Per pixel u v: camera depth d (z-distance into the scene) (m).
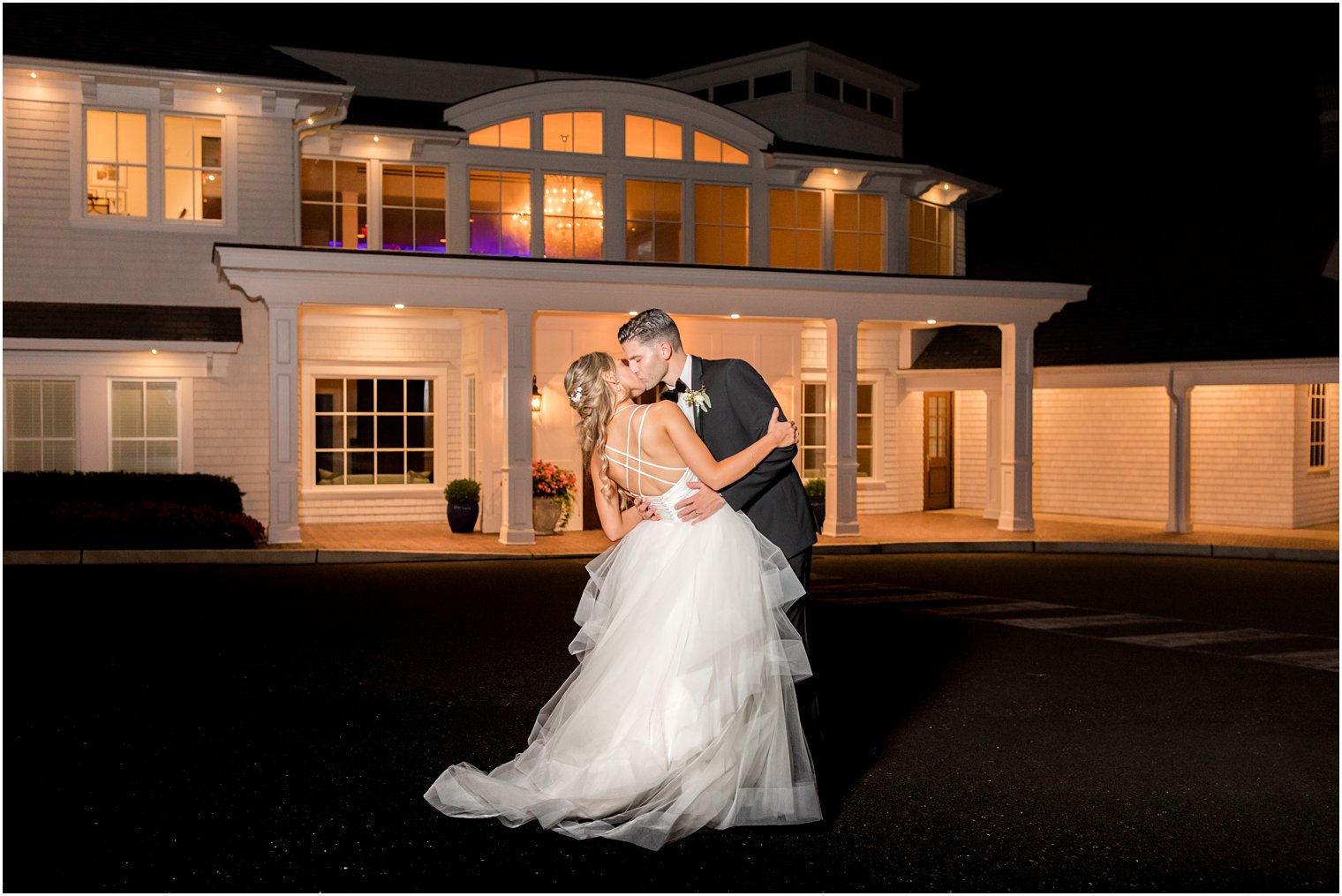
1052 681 7.62
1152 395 19.75
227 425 16.44
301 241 17.44
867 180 20.38
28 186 15.68
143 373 15.88
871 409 20.89
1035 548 16.34
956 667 8.03
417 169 18.00
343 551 14.16
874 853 4.49
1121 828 4.82
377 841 4.50
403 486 18.45
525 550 14.96
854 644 8.87
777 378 18.84
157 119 16.17
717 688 4.72
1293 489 18.34
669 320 5.11
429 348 18.50
